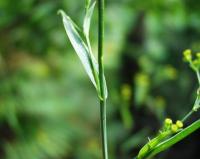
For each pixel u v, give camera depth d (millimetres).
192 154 785
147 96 657
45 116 764
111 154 807
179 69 804
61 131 773
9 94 739
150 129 718
